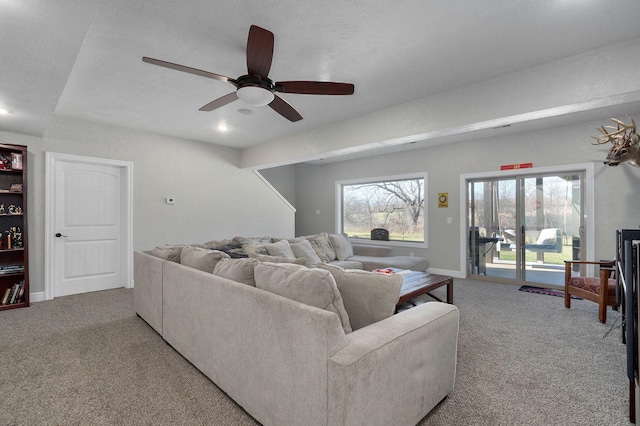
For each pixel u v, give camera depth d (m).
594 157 4.28
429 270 5.90
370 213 7.04
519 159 4.89
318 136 4.55
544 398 1.89
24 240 3.65
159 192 4.91
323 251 5.03
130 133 4.62
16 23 1.72
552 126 4.55
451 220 5.62
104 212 4.48
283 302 1.46
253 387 1.63
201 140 5.33
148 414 1.73
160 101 3.52
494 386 2.02
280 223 6.65
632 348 1.60
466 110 3.12
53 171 4.02
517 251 5.02
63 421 1.67
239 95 2.33
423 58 2.59
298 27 2.16
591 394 1.94
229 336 1.81
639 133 3.93
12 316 3.34
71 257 4.21
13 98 2.75
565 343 2.70
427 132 3.39
